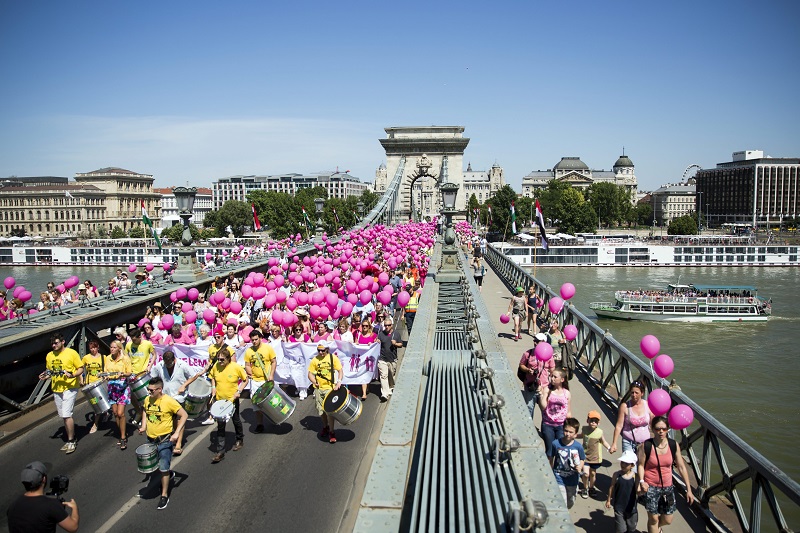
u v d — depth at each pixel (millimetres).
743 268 134250
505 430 8844
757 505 8820
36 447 13531
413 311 22125
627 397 10773
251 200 174625
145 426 11047
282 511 10336
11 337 15891
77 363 13359
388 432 8805
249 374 14523
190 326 17969
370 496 7055
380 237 46469
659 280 112688
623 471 8984
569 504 9875
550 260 135375
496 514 6551
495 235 160625
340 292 23453
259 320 20156
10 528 8164
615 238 167750
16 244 161500
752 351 60000
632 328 73125
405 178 91188
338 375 13289
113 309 20797
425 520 6645
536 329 22953
